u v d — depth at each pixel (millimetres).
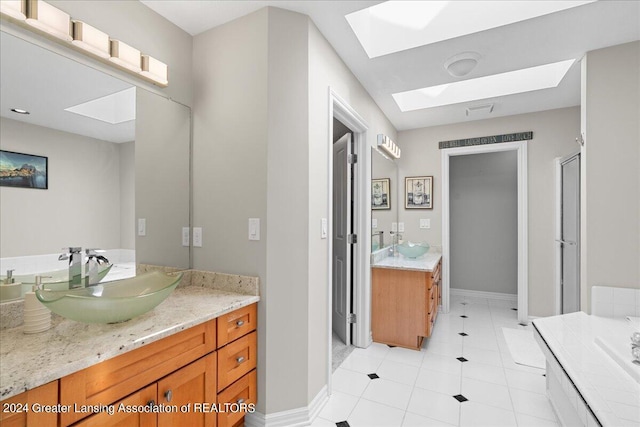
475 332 3246
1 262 1215
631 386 1270
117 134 1629
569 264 3055
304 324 1822
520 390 2148
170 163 1877
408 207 4047
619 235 2076
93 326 1232
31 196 1310
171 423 1242
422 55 2242
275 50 1748
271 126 1729
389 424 1804
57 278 1377
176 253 1903
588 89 2162
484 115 3541
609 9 1727
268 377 1710
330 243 2086
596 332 1829
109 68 1573
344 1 1709
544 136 3402
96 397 1000
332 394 2105
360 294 2908
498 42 2070
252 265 1758
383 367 2498
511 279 4488
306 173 1838
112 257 1598
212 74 1930
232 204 1832
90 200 1509
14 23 1225
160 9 1775
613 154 2090
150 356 1168
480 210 4660
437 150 3906
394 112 3426
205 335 1401
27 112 1295
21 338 1115
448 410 1930
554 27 1898
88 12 1476
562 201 3266
